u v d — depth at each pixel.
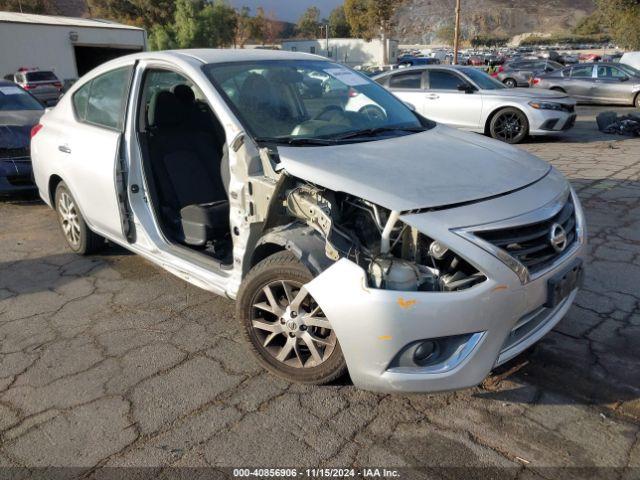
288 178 2.93
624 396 2.89
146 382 3.12
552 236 2.68
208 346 3.47
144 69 3.90
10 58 29.27
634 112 15.59
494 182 2.79
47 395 3.03
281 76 3.78
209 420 2.79
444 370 2.49
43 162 4.92
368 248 2.74
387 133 3.59
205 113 4.39
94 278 4.56
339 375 2.83
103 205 4.16
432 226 2.47
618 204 6.20
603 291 4.05
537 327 2.85
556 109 10.24
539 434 2.63
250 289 2.99
